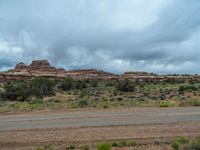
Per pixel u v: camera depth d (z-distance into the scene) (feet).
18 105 113.80
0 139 45.42
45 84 197.36
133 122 58.54
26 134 48.88
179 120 60.59
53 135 47.32
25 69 524.11
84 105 102.94
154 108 86.69
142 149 37.52
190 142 38.60
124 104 105.60
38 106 106.32
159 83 332.39
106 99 134.00
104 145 36.32
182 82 357.61
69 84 254.27
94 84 284.20
